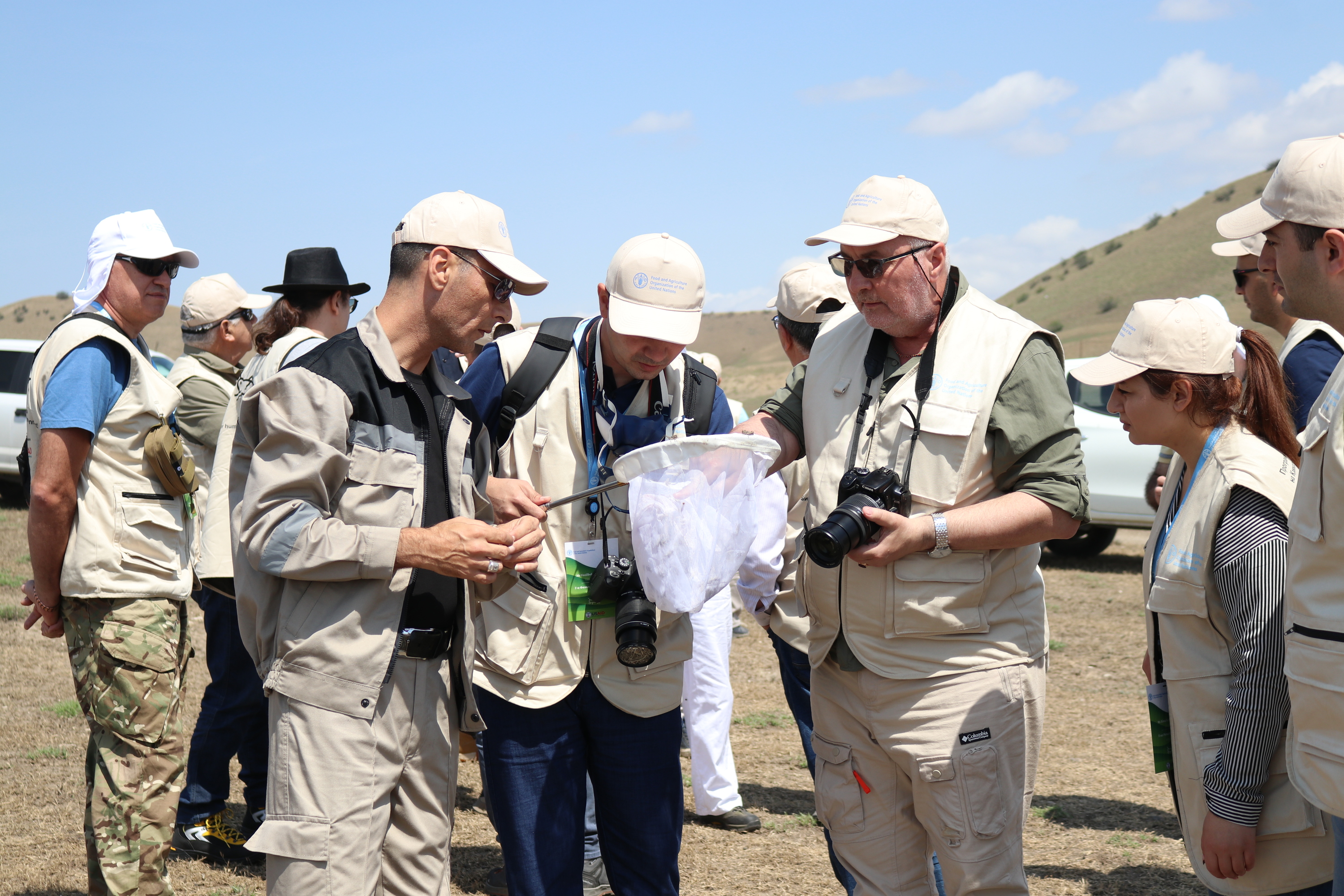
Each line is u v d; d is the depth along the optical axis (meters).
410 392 2.41
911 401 2.78
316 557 2.20
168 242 3.47
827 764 3.00
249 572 2.36
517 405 2.95
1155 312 2.64
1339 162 1.99
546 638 2.86
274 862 2.28
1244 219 2.58
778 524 3.75
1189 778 2.60
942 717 2.72
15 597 9.17
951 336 2.79
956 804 2.72
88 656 3.36
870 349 2.90
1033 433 2.69
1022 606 2.83
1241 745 2.41
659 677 2.94
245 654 4.37
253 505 2.24
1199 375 2.55
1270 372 2.59
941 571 2.70
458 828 4.82
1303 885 2.46
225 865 4.30
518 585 2.87
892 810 2.93
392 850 2.45
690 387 3.06
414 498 2.37
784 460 3.18
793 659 4.06
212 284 4.82
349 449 2.32
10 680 6.79
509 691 2.86
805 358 4.02
